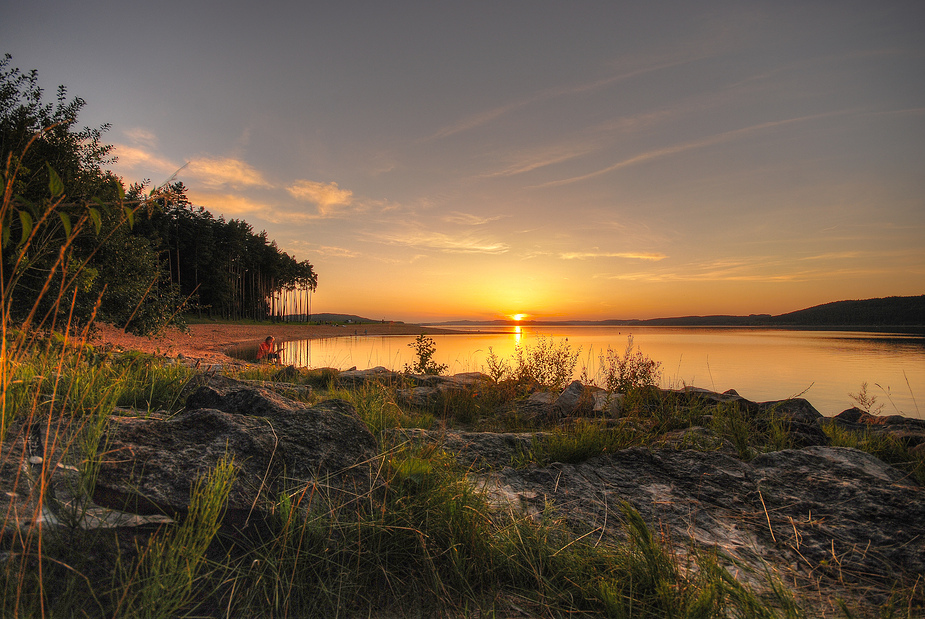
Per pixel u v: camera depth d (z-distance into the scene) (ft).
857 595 6.93
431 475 8.73
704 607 5.78
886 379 61.31
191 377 13.15
